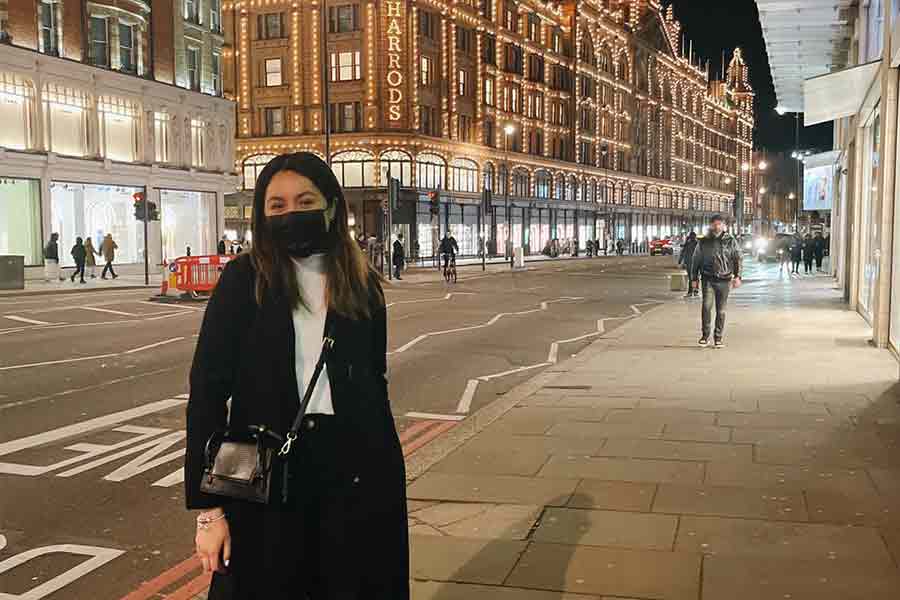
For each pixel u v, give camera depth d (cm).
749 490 546
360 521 249
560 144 7812
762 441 676
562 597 391
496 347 1403
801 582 400
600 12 8425
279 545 239
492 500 539
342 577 247
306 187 252
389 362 1240
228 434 244
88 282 3177
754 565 422
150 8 3891
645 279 3519
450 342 1465
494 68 6500
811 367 1047
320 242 255
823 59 2162
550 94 7519
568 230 8006
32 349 1349
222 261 2502
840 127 2561
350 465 249
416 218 5562
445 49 5828
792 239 3847
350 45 5462
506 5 6688
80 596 429
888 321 1211
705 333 1277
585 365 1118
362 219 5431
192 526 536
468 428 764
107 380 1061
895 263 1168
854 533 464
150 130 3850
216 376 244
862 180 1747
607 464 619
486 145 6469
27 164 3170
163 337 1509
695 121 11931
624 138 9331
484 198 4566
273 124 5700
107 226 3688
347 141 5447
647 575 413
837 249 2948
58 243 3422
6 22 3127
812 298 2156
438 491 561
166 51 4000
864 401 826
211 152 4325
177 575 455
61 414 862
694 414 785
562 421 769
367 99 5412
